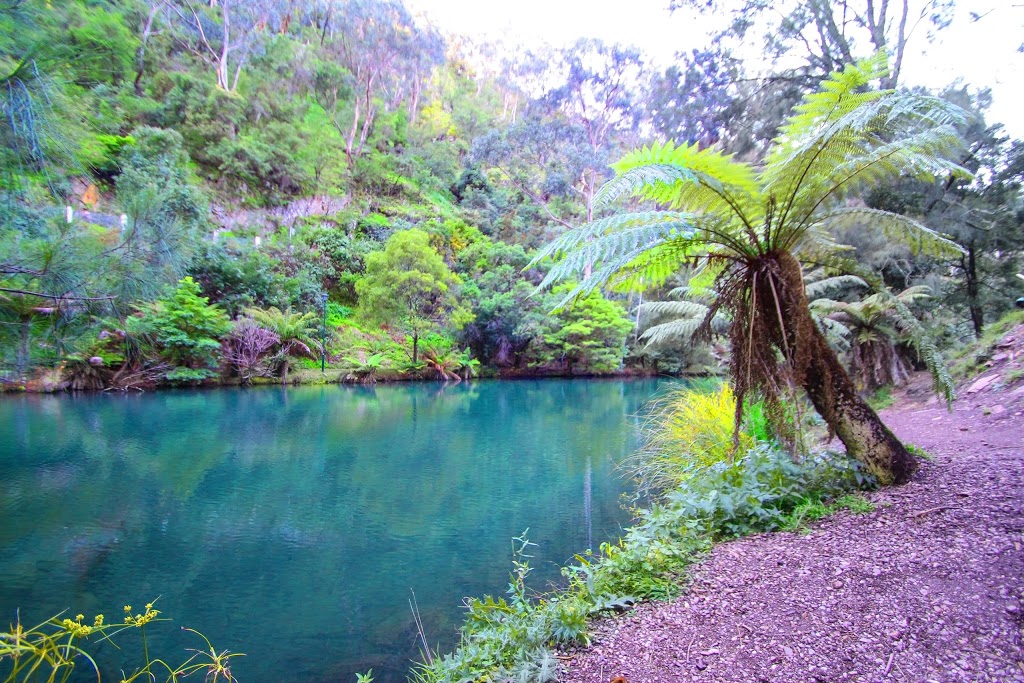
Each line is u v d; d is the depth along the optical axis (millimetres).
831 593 1883
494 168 36188
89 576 3408
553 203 32812
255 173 26094
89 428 8359
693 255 3225
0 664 2414
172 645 2621
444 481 5746
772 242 2951
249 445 7547
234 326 14617
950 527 2186
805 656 1536
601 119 38219
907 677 1352
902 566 1957
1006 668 1324
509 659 1919
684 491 3275
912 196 7258
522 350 21078
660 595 2176
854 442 2945
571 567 2625
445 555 3711
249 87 29062
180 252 4859
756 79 7695
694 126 7957
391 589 3201
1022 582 1677
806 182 2900
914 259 7773
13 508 4734
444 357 18641
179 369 13297
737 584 2113
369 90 36438
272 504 4949
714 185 2629
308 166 28375
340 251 22609
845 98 2861
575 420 10148
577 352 21047
